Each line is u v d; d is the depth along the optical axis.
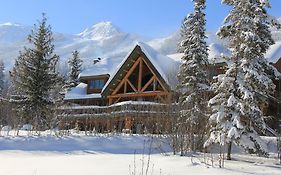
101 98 44.03
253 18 21.09
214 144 20.78
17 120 29.33
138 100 39.94
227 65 20.58
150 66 37.94
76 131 28.72
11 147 22.33
